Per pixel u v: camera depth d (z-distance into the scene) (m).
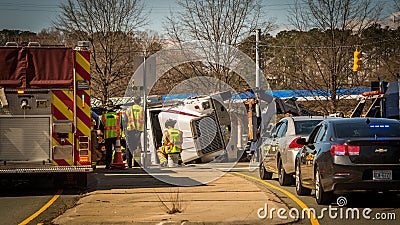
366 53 47.31
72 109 15.04
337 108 41.56
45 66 14.98
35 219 11.77
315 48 42.53
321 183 12.77
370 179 12.13
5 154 14.83
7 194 15.62
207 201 12.98
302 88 43.34
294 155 16.08
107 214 11.38
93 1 43.72
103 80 43.50
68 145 14.99
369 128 12.96
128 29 44.50
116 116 22.47
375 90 29.86
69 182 16.08
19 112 14.86
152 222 10.37
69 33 43.91
